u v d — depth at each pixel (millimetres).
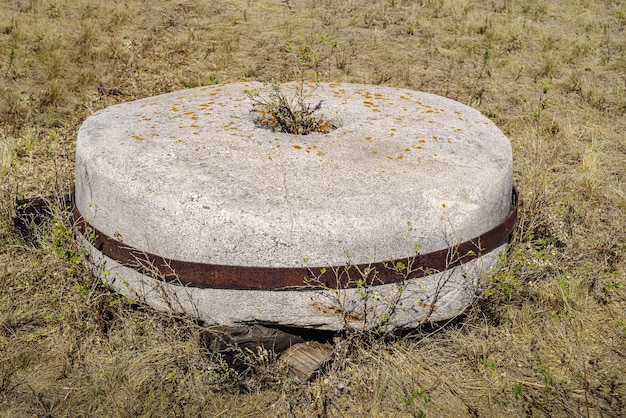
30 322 3580
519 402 3143
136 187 3156
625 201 5137
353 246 3000
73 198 3900
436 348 3404
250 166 3305
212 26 9039
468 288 3367
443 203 3176
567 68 8328
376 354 3277
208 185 3115
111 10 9039
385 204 3078
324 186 3164
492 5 10703
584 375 3160
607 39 9219
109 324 3488
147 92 7027
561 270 4062
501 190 3451
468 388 3215
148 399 3080
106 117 3953
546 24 9898
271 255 2977
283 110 4066
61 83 6977
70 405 3051
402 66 8188
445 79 7898
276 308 3076
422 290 3184
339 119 4184
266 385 3152
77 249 3615
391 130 3834
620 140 6434
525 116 6832
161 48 8180
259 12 9773
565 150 6125
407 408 3074
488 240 3361
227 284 3025
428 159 3490
